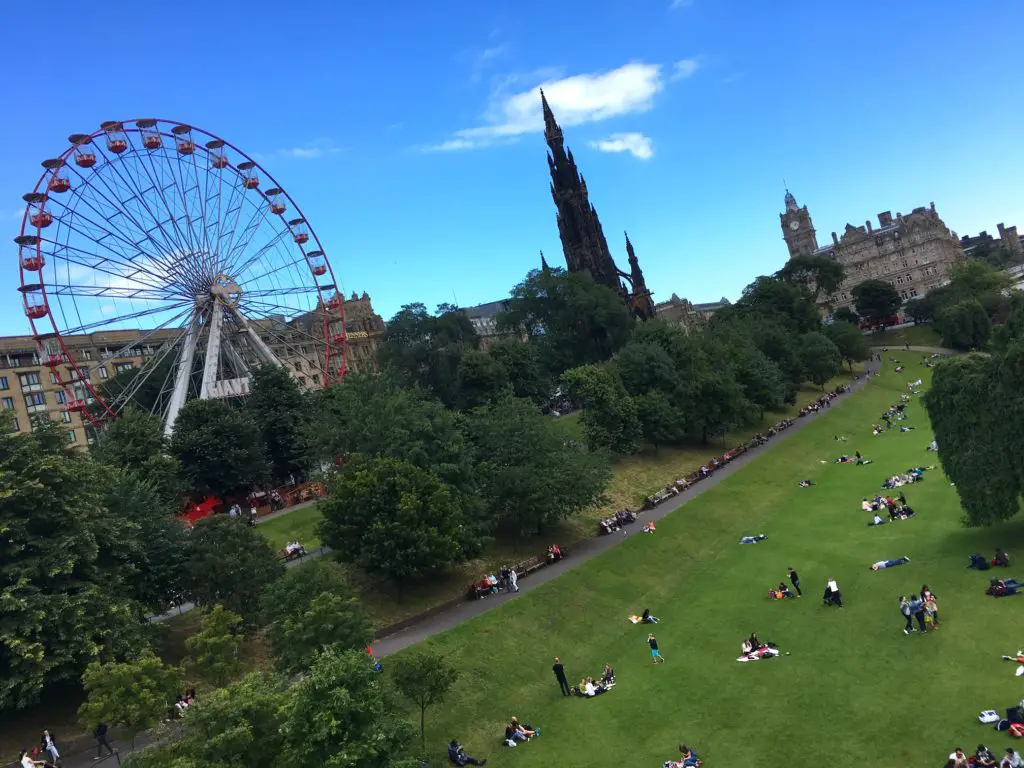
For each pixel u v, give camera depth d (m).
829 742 38.62
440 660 44.66
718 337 160.88
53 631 47.62
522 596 66.75
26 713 49.09
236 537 61.97
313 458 93.06
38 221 97.56
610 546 80.12
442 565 73.19
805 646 50.59
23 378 173.88
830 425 140.88
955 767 33.19
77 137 101.56
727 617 58.88
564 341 194.12
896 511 75.44
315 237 126.19
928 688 41.81
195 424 100.06
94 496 55.59
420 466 77.50
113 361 195.75
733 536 83.50
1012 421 59.41
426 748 45.28
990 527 64.94
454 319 182.12
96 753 45.53
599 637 61.19
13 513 50.69
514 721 45.91
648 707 46.31
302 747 32.53
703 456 126.62
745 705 44.22
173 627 64.81
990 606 50.22
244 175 119.62
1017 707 36.69
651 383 132.88
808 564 67.44
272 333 136.62
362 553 65.75
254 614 59.06
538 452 84.88
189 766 29.80
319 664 35.09
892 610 53.34
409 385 164.25
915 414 140.00
